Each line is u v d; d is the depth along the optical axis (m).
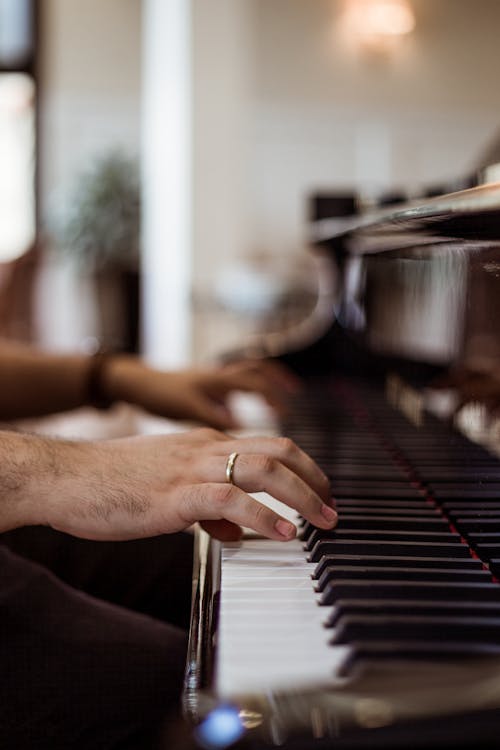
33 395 1.68
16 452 0.82
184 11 6.99
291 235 8.57
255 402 2.12
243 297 6.46
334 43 8.20
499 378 1.03
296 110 8.33
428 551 0.74
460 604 0.58
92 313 8.07
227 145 7.08
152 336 7.66
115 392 1.67
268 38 8.17
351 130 8.44
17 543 1.19
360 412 1.53
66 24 8.37
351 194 2.04
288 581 0.68
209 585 0.67
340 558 0.70
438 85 8.16
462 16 7.95
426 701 0.42
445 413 1.31
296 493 0.76
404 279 1.41
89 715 0.85
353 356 1.88
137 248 7.79
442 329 1.30
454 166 8.40
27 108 8.44
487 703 0.41
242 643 0.53
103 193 7.65
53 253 7.84
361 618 0.54
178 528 0.76
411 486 0.98
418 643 0.51
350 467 1.09
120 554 1.20
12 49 8.31
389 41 8.11
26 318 5.75
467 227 0.72
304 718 0.41
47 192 8.55
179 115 7.13
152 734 0.83
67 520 0.78
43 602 0.95
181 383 1.62
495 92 8.08
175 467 0.80
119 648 0.90
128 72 8.46
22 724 0.84
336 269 1.99
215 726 0.41
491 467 1.05
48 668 0.87
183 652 0.90
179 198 7.23
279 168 8.50
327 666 0.49
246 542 0.79
